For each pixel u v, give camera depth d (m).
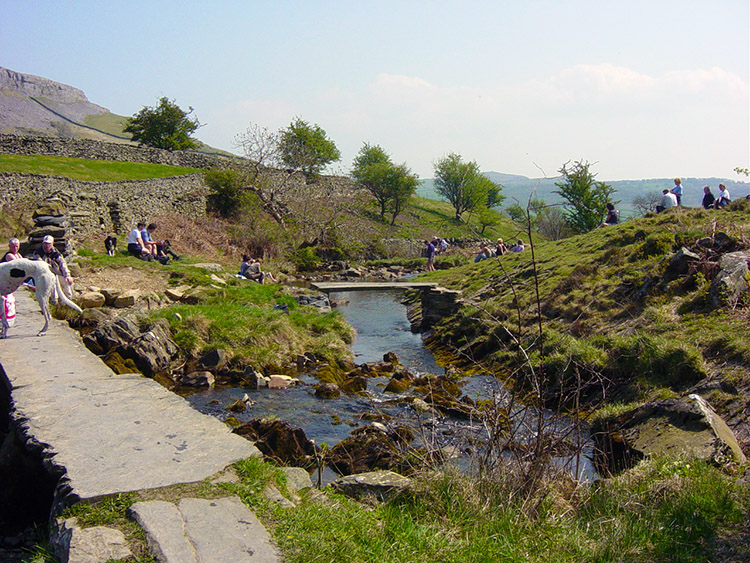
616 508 5.99
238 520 4.70
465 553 4.67
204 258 30.41
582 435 9.73
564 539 5.15
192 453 5.85
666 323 12.84
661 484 6.39
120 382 8.38
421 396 12.59
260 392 13.41
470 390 13.15
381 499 5.98
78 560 4.01
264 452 8.91
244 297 20.33
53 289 11.90
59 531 4.49
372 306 27.56
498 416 6.46
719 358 10.79
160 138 71.12
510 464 6.24
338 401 12.77
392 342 19.64
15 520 6.58
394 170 68.62
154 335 14.38
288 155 49.38
